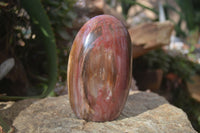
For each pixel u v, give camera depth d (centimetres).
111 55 36
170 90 86
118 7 150
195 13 170
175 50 98
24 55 59
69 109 41
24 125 37
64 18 58
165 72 88
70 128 36
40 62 62
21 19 54
